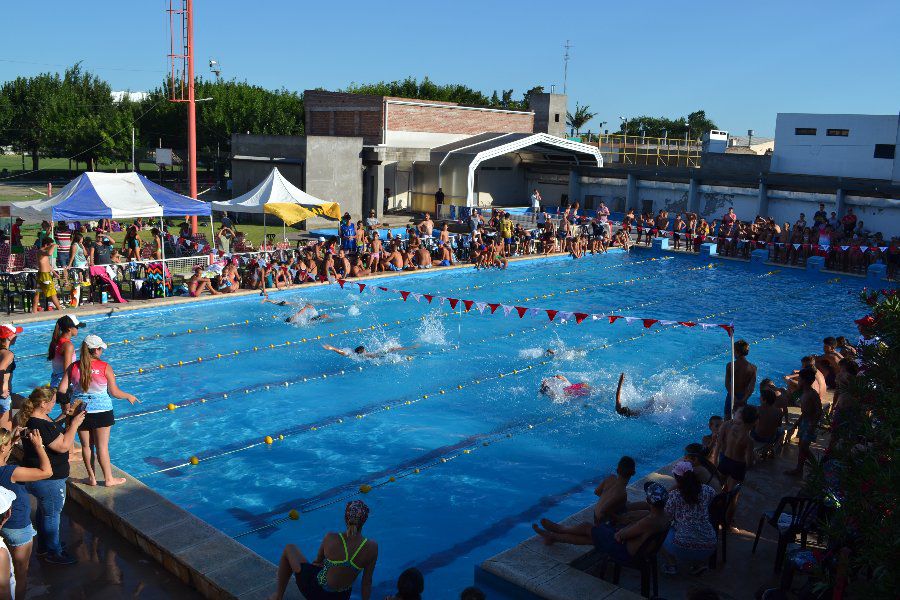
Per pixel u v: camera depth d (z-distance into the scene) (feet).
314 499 30.04
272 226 106.01
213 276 64.75
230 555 22.99
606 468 33.63
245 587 21.31
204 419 38.45
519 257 91.25
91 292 59.57
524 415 40.06
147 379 44.27
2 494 17.11
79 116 185.98
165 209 63.77
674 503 22.84
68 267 57.57
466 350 52.24
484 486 31.60
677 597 21.89
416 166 127.75
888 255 81.87
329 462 33.71
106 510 25.77
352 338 54.39
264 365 47.62
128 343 51.31
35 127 191.11
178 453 34.22
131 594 21.97
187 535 24.07
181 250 72.08
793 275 86.38
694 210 118.21
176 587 22.45
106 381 26.73
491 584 22.67
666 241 102.06
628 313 65.72
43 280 54.85
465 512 29.25
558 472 33.17
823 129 117.39
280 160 108.68
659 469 31.24
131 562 23.73
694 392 44.37
